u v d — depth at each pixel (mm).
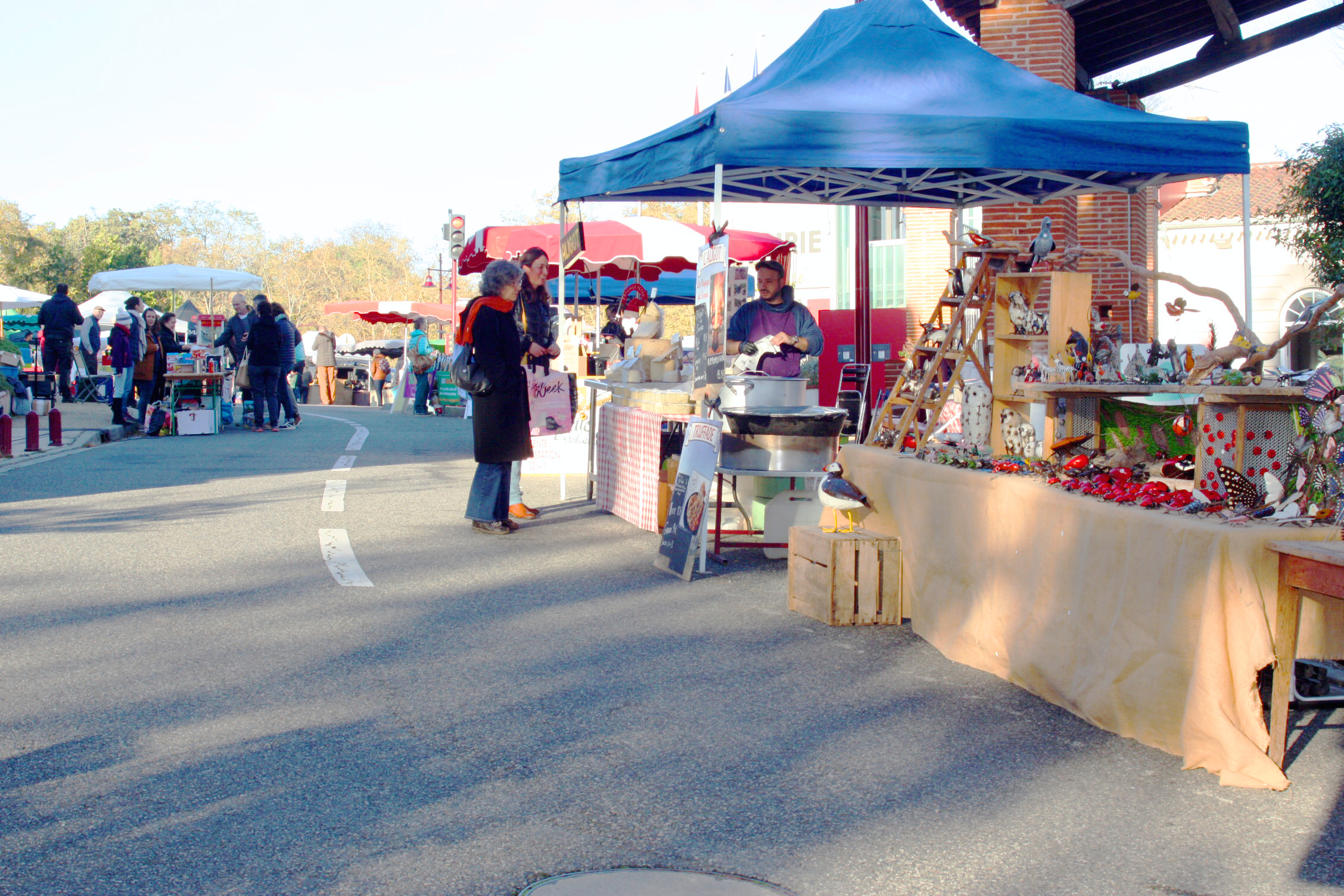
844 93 6984
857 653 4949
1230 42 13430
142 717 3902
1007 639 4516
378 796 3262
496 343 7574
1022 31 12180
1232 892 2744
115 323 15906
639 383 8516
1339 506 3535
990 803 3279
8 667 4461
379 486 10086
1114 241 14422
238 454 12695
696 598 6004
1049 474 4633
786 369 7801
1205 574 3480
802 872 2826
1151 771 3529
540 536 7770
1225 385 4379
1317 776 3482
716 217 6664
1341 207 18781
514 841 2975
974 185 9516
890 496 5609
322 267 92312
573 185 8766
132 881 2711
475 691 4285
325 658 4688
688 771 3496
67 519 7922
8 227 65562
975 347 6410
